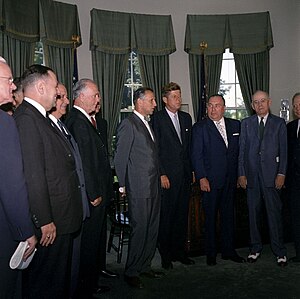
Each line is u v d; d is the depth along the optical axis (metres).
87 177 2.68
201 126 3.67
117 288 3.18
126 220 3.96
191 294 3.03
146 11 6.27
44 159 2.11
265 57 6.61
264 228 4.29
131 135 3.17
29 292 2.20
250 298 2.95
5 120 1.80
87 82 2.81
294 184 3.68
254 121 3.69
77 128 2.72
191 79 6.48
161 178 3.45
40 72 2.15
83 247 2.79
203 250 4.01
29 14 5.03
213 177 3.61
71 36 5.56
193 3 6.50
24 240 1.83
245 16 6.54
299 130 3.62
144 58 6.21
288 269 3.55
